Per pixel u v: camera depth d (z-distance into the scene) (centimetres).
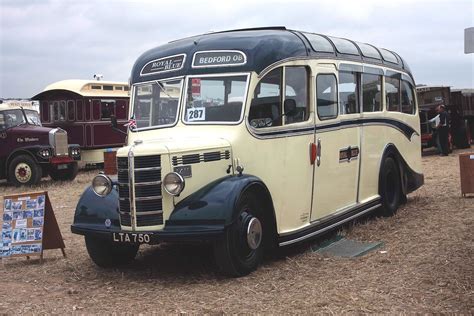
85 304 539
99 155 2053
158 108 689
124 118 2136
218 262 584
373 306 493
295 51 686
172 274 629
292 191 675
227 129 630
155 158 569
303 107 702
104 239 607
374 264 625
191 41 701
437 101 2245
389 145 931
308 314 483
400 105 1001
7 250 702
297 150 683
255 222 602
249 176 608
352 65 820
